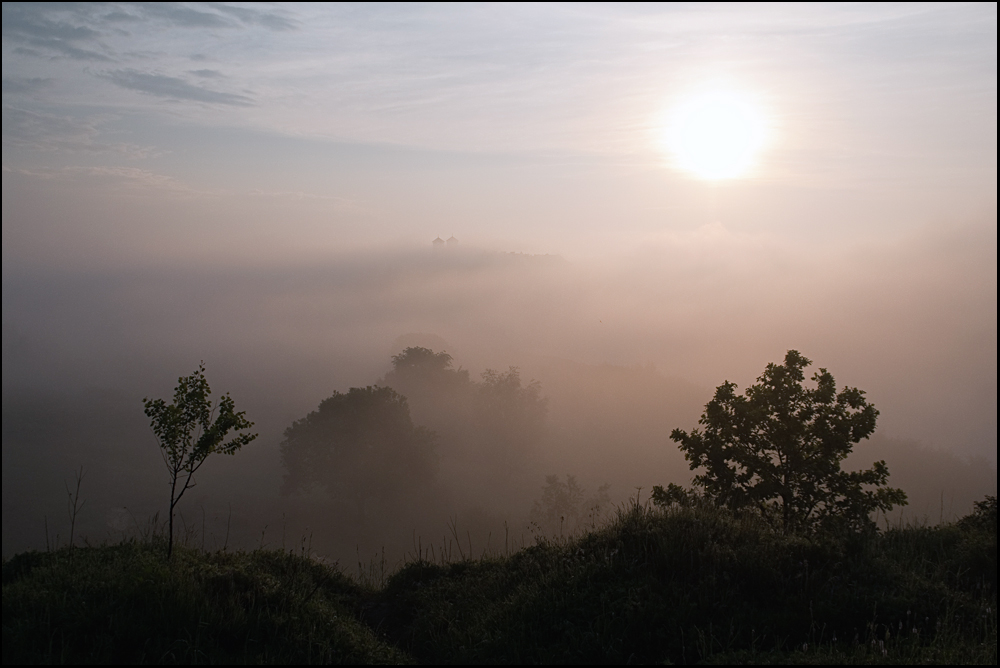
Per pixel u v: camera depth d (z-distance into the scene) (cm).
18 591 721
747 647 671
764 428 1187
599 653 677
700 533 888
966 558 869
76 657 619
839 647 650
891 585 785
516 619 760
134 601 714
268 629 713
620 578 816
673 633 695
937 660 597
